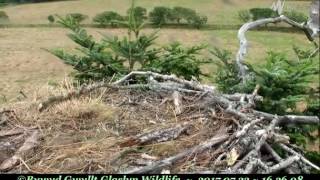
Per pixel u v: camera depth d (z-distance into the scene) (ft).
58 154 9.76
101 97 12.54
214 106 11.55
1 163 9.55
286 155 10.37
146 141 10.03
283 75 13.00
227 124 10.59
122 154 9.57
